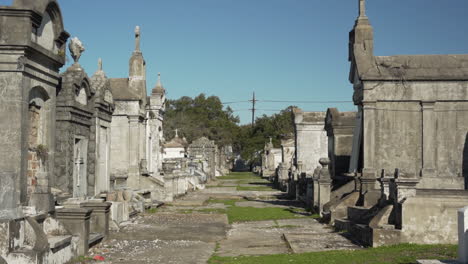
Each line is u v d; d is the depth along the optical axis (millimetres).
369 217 16859
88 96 20047
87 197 19266
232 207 29250
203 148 80875
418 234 14055
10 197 10633
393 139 24266
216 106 126938
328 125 33156
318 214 23922
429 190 16094
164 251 14547
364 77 24125
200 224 20828
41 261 10547
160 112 40156
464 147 24062
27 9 12688
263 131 113938
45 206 12758
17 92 12789
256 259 12750
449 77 24016
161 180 33188
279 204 31547
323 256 12766
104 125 22297
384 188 16500
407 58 24906
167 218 22812
